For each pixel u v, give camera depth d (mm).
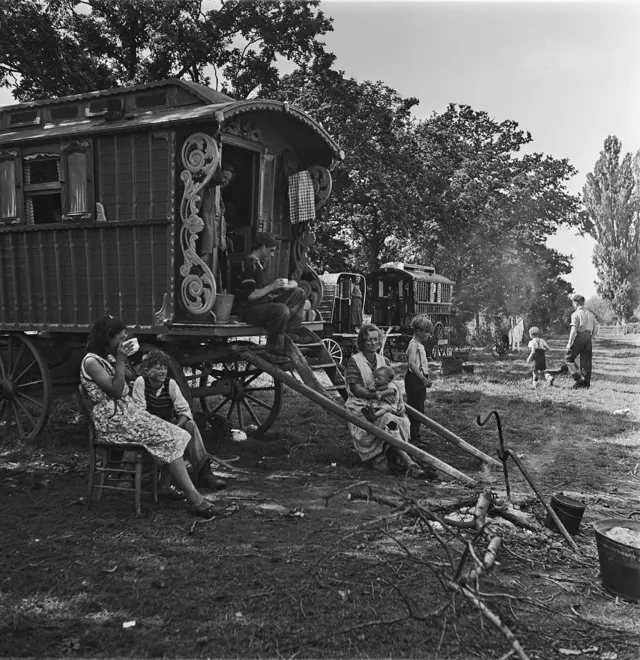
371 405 6984
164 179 7184
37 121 8453
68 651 3289
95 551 4578
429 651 3305
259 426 8891
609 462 7703
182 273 7055
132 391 5672
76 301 7906
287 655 3268
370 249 34531
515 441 8859
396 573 4160
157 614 3668
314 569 4203
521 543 4766
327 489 6199
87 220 7656
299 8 21906
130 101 7918
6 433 8531
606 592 4062
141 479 5645
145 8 20641
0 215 8414
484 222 37375
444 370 18047
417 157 29781
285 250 9070
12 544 4715
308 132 8609
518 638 3445
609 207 60469
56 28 19953
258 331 7582
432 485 6371
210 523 5172
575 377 15227
